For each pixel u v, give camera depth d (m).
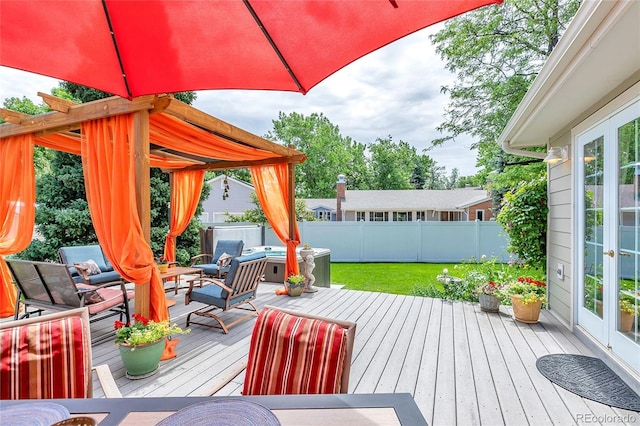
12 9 1.32
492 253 10.99
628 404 2.34
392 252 12.15
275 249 9.34
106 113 3.27
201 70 1.62
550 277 4.75
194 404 1.18
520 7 8.57
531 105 3.45
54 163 8.23
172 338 3.76
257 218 12.43
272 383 1.52
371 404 1.17
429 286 6.50
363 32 1.34
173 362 3.14
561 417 2.20
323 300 5.44
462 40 9.40
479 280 5.22
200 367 3.03
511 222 5.19
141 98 3.09
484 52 9.37
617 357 2.90
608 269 3.08
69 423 0.97
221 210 18.47
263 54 1.52
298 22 1.35
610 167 3.07
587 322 3.51
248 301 4.46
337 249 12.29
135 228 3.13
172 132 3.98
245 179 21.91
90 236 8.00
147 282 3.16
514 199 5.14
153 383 2.73
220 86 1.71
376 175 28.61
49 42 1.47
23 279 3.78
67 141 4.82
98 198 3.39
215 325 4.20
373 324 4.18
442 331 3.89
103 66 1.58
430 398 2.44
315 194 25.95
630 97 2.73
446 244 11.91
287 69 1.58
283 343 1.57
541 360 3.07
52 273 3.50
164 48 1.51
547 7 8.40
